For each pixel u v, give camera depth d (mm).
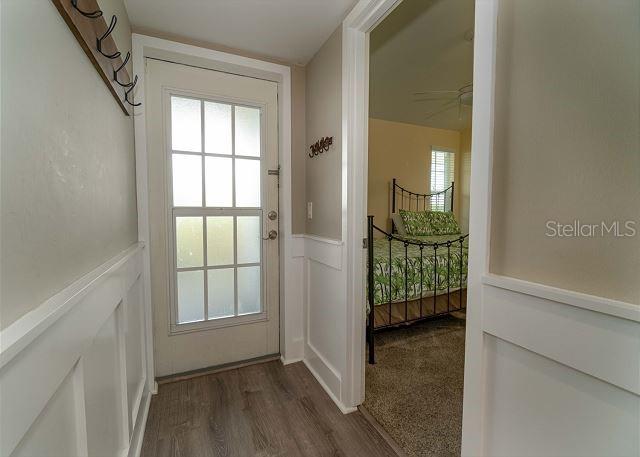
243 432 1514
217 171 2090
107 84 1050
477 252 841
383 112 4059
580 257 627
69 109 726
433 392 1822
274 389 1884
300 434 1499
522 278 739
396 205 4527
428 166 4758
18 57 508
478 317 845
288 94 2168
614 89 568
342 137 1681
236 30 1782
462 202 4984
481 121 819
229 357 2172
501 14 771
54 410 586
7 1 476
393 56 2553
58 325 575
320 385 1928
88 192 853
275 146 2242
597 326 591
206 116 2047
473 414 868
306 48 1978
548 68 674
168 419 1608
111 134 1138
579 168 625
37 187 563
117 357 1077
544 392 699
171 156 1962
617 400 578
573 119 632
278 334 2320
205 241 2076
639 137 538
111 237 1118
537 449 718
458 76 2934
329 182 1865
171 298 1995
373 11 1440
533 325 703
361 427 1545
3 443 408
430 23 2113
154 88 1896
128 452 1148
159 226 1944
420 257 2572
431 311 2686
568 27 636
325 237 1933
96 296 810
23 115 520
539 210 700
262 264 2244
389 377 1974
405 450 1400
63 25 697
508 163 765
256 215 2219
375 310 2396
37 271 558
